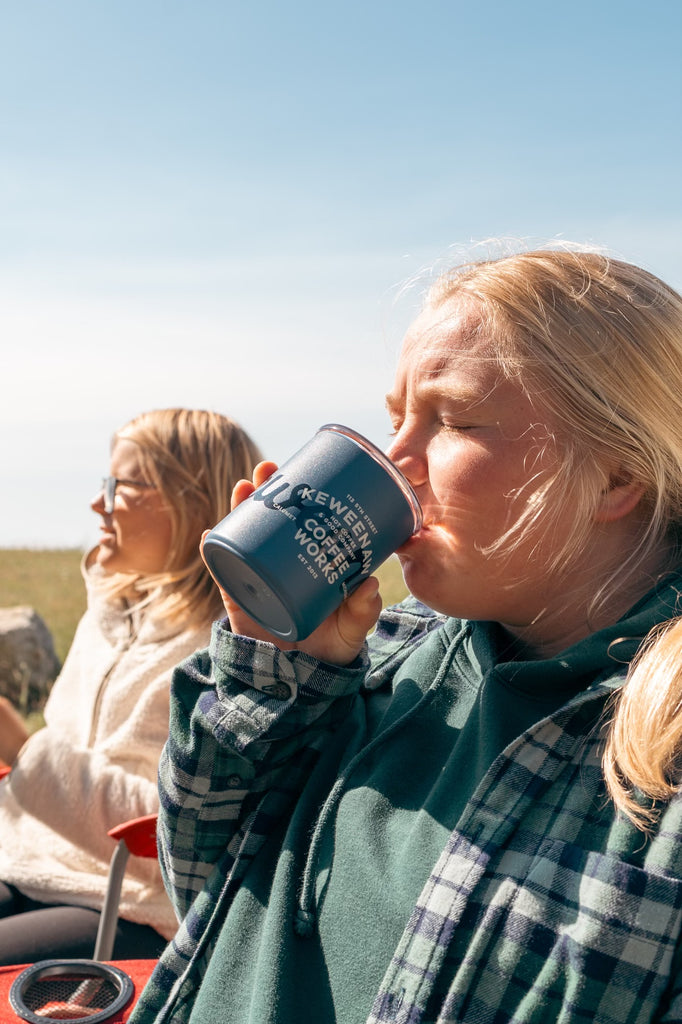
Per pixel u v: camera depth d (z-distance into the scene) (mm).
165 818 1257
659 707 908
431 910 940
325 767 1215
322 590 987
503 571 1033
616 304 1061
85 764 2264
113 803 2197
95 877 2146
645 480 1042
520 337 1030
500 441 1021
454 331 1062
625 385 1031
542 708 1051
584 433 1021
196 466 2449
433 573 1051
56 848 2217
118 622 2559
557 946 865
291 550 975
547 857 915
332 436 1031
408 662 1295
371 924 1013
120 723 2324
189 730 1234
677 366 1063
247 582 1035
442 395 1047
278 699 1178
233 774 1218
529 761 981
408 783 1114
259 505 1006
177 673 1253
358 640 1168
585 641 1016
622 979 837
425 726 1165
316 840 1127
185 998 1179
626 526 1069
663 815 890
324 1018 1013
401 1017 914
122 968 1447
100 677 2424
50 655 6645
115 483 2455
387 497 1003
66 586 10508
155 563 2432
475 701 1127
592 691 985
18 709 6156
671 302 1102
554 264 1083
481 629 1171
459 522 1029
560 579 1048
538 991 860
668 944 842
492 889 926
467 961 898
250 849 1196
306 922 1072
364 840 1075
